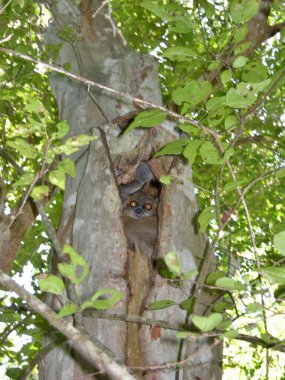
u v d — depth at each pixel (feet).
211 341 13.34
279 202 27.02
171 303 10.68
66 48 18.28
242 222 24.32
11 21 19.74
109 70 17.25
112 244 13.94
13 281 8.52
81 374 12.82
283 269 8.79
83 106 16.83
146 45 26.55
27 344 16.88
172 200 14.85
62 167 9.88
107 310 13.01
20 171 17.54
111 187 14.67
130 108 16.35
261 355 26.68
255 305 8.95
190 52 11.00
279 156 15.20
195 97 10.10
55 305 14.08
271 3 15.81
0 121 22.61
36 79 22.65
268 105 13.19
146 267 13.89
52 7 18.95
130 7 27.17
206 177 25.66
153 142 15.52
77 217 14.67
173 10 10.66
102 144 15.35
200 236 15.05
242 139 16.90
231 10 10.62
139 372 12.53
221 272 11.18
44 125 9.95
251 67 11.52
